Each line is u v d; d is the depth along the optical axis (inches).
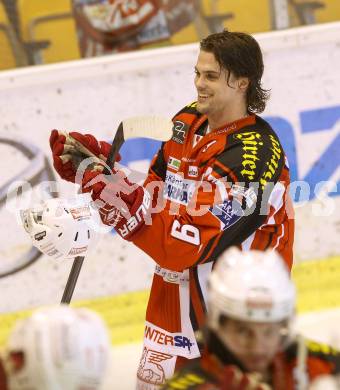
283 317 217.0
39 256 496.1
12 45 494.3
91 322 205.8
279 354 231.5
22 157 489.4
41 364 200.2
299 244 539.2
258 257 221.6
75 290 505.7
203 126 350.9
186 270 341.7
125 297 514.3
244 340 217.9
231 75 331.0
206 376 226.7
